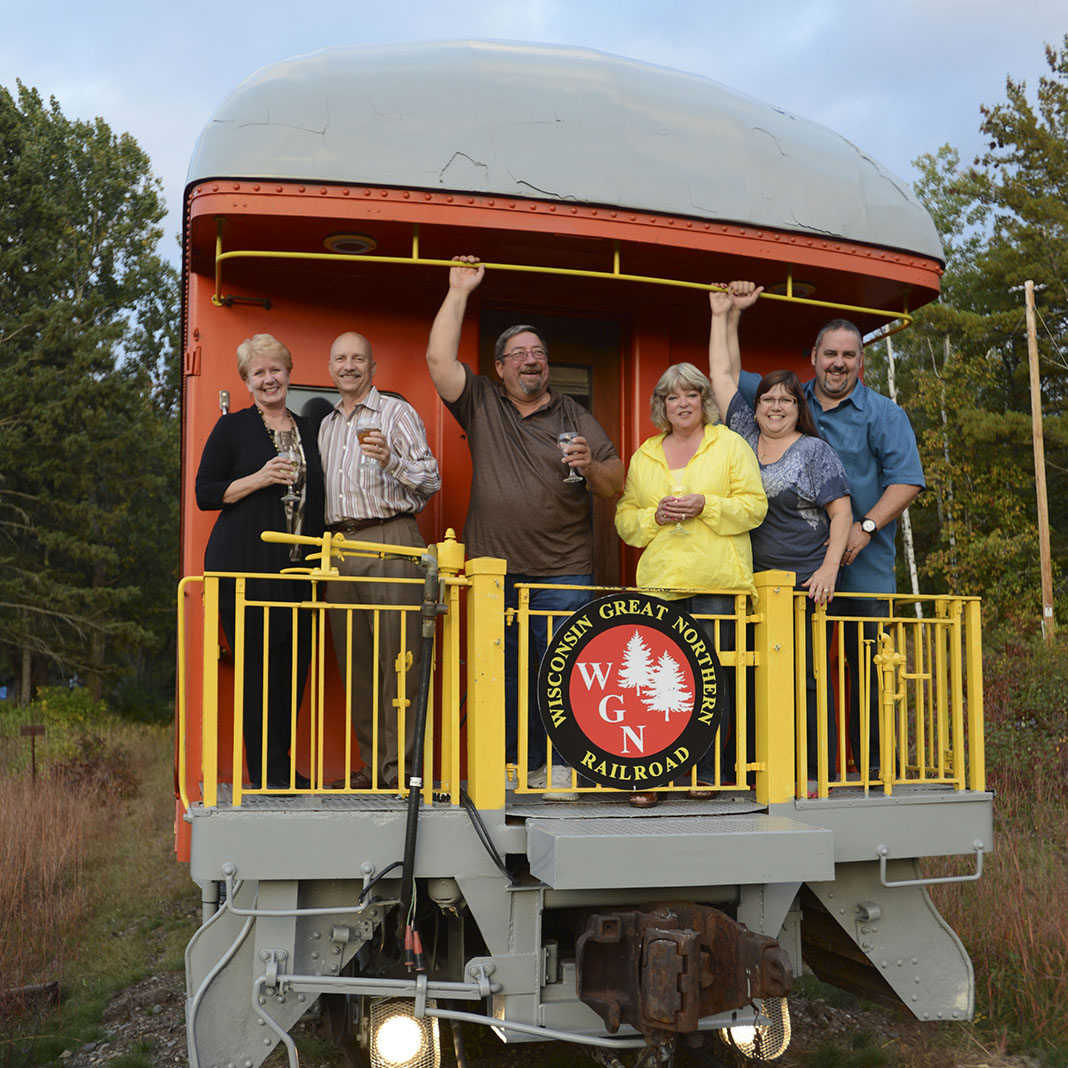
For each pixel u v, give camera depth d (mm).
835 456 4191
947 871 6188
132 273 38844
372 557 4016
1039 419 24250
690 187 4359
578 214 4223
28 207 33125
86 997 5551
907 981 3834
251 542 4117
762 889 3598
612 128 4340
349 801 3557
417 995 3311
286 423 4273
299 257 4129
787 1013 4105
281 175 3996
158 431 36031
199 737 4473
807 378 5363
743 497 3975
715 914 3332
